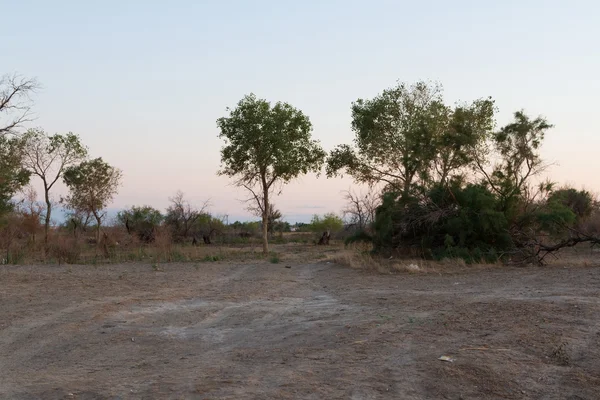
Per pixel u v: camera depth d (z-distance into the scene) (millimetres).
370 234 27219
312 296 15070
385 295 14141
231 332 10648
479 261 21891
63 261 26422
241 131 32875
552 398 6258
